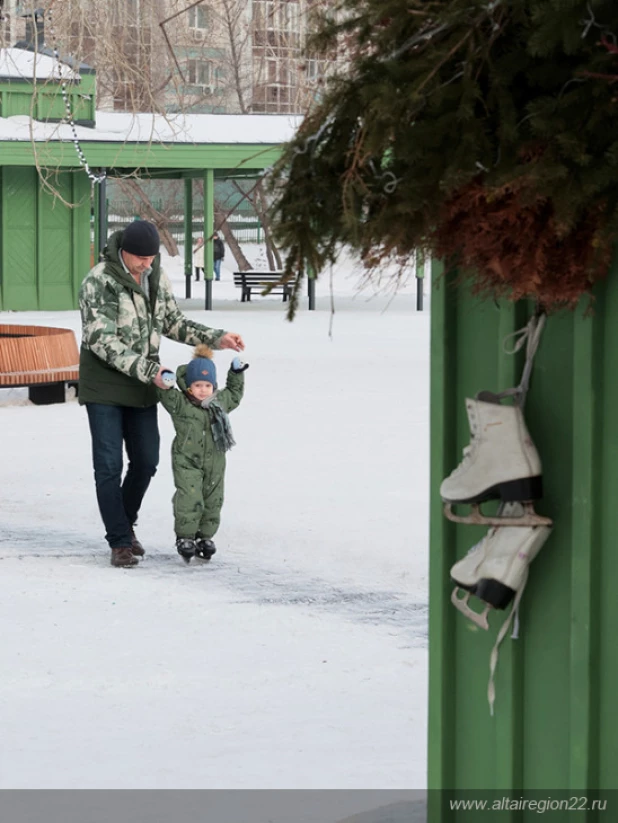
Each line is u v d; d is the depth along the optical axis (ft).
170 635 25.34
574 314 10.95
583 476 10.97
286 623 26.17
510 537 11.22
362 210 10.89
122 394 31.35
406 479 42.32
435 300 11.95
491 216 10.27
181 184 237.04
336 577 30.17
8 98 122.42
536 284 10.47
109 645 24.63
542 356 11.37
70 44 60.29
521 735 11.68
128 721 20.12
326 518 36.24
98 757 18.34
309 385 69.41
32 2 59.72
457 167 10.10
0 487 41.86
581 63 10.09
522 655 11.64
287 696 21.48
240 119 130.31
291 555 32.27
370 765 17.75
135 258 31.22
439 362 11.98
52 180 131.34
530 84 10.21
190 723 19.98
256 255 238.48
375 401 62.75
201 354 31.55
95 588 29.14
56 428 56.24
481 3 10.18
